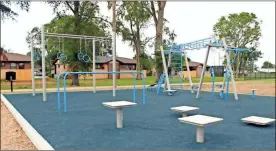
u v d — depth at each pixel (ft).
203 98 26.03
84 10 48.75
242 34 92.79
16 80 72.64
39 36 32.19
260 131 11.21
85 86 47.06
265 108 18.65
